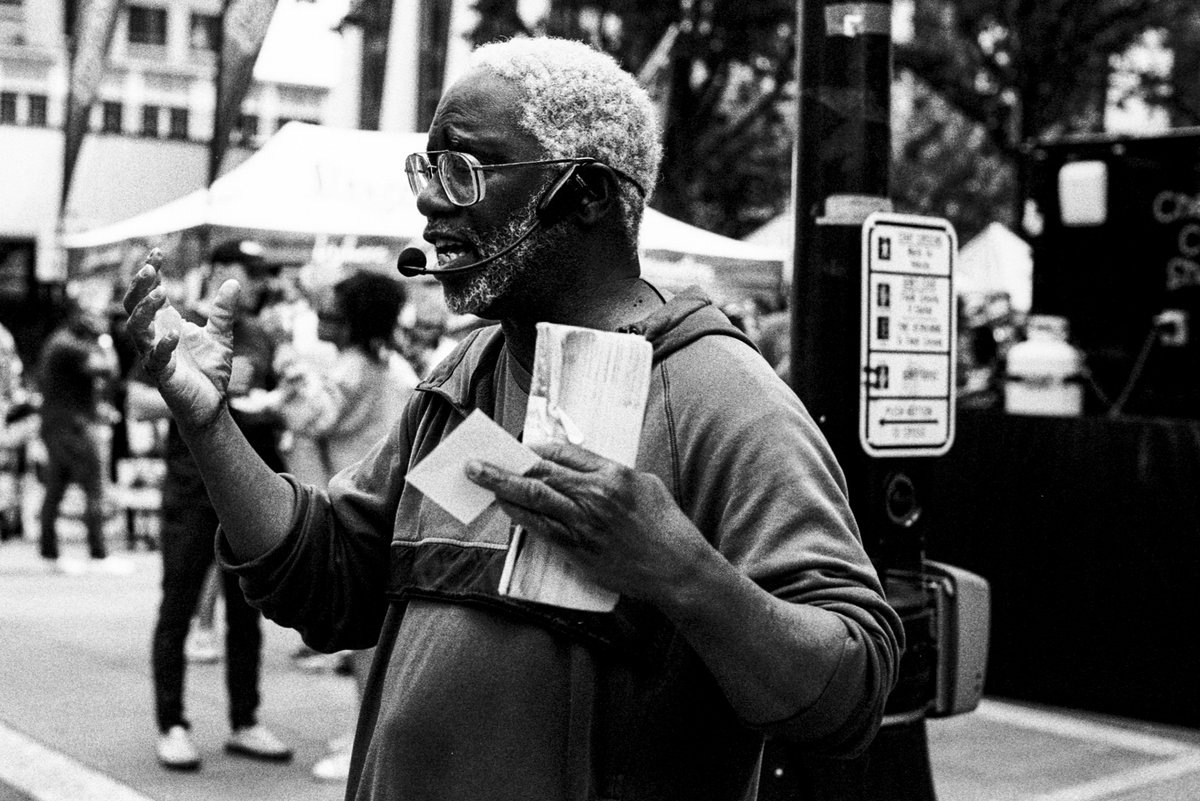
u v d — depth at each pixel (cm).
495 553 182
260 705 646
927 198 2175
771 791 348
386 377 580
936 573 366
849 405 369
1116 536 700
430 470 158
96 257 1286
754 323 1117
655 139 195
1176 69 1752
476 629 181
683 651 177
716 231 1942
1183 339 781
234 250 636
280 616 205
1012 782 584
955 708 363
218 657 819
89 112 654
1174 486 686
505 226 184
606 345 159
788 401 179
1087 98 1784
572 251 187
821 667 159
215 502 199
